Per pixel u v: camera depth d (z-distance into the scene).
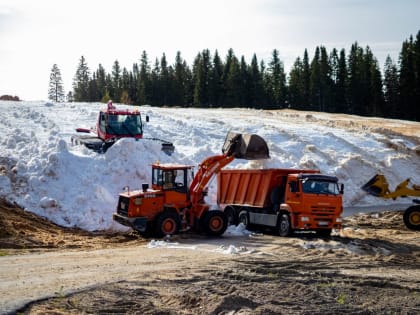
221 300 10.70
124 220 20.22
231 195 25.02
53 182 24.12
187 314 10.06
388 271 14.62
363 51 98.06
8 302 10.32
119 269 13.72
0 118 37.22
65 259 15.12
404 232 22.78
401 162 37.72
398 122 60.44
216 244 18.58
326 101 95.94
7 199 22.83
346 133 43.16
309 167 33.19
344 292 12.02
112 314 9.91
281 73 102.38
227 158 21.56
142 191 20.86
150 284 12.07
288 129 42.12
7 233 18.39
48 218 22.45
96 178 24.52
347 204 32.03
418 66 89.06
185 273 13.20
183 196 20.92
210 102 97.94
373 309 10.73
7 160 25.73
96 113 42.38
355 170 34.66
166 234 20.30
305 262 15.37
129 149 25.72
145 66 107.06
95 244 18.39
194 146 33.97
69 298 10.84
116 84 119.00
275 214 21.97
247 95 97.50
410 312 10.60
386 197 31.86
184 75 106.00
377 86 94.38
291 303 10.92
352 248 18.00
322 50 96.31
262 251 17.20
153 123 39.78
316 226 20.97
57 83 123.19
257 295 11.41
